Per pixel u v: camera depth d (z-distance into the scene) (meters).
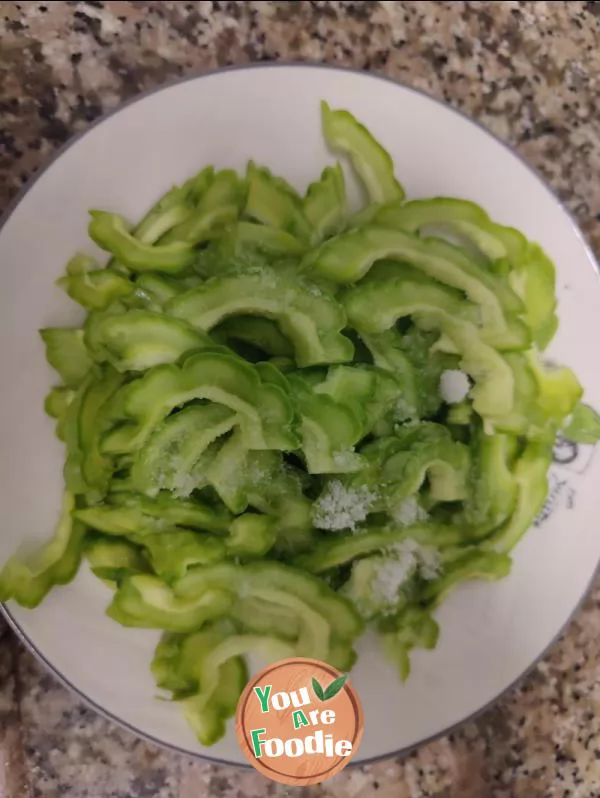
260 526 0.23
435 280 0.24
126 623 0.23
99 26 0.27
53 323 0.23
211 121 0.23
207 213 0.23
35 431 0.23
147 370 0.22
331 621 0.24
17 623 0.23
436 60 0.28
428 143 0.24
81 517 0.23
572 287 0.25
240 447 0.23
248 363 0.22
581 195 0.29
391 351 0.24
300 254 0.24
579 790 0.28
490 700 0.25
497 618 0.25
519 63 0.29
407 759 0.27
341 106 0.24
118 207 0.23
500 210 0.24
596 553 0.25
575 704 0.28
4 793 0.25
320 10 0.28
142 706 0.23
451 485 0.24
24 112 0.26
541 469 0.25
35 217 0.22
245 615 0.24
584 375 0.25
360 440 0.24
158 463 0.22
